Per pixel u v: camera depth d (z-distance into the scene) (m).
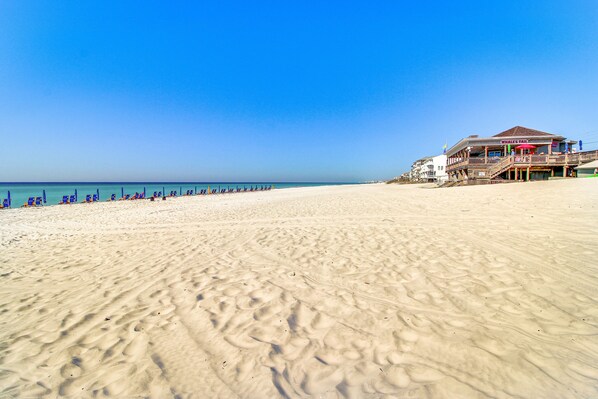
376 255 6.19
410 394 2.34
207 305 4.14
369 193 28.62
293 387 2.48
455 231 7.95
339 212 13.54
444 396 2.29
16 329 3.68
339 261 5.94
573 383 2.37
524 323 3.29
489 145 29.45
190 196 43.31
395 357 2.81
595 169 22.78
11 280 5.60
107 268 6.20
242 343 3.17
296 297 4.30
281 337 3.26
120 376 2.72
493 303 3.79
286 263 5.99
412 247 6.62
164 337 3.35
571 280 4.29
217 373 2.70
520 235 6.98
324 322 3.55
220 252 7.13
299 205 18.38
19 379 2.73
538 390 2.31
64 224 13.91
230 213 15.68
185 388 2.53
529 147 27.86
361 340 3.13
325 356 2.89
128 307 4.20
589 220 7.72
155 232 10.64
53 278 5.65
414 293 4.23
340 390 2.43
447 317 3.51
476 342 2.98
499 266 5.04
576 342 2.91
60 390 2.56
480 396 2.27
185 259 6.62
